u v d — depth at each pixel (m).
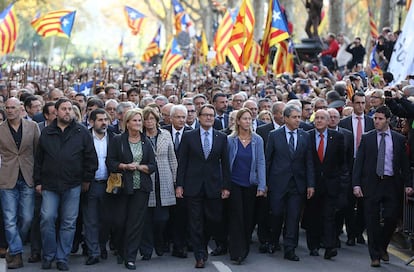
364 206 11.70
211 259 12.05
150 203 11.81
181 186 11.67
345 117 13.45
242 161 11.73
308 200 12.30
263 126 13.36
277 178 12.04
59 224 11.70
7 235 11.27
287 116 12.10
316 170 12.14
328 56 25.59
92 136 11.80
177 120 12.57
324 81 18.83
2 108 13.56
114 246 12.02
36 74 31.30
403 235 13.09
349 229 13.13
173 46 24.39
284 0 45.47
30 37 90.12
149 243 12.00
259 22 49.72
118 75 28.92
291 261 11.92
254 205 12.03
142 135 11.51
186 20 35.59
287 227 12.02
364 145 11.73
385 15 38.19
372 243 11.59
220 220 11.73
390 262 11.92
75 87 23.38
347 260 12.02
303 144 12.06
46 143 11.18
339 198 12.52
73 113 11.29
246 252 11.80
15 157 11.30
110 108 13.75
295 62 26.91
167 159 11.95
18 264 11.36
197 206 11.55
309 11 29.48
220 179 11.66
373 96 13.15
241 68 19.56
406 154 11.65
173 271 11.22
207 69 24.58
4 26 24.80
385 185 11.59
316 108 13.86
